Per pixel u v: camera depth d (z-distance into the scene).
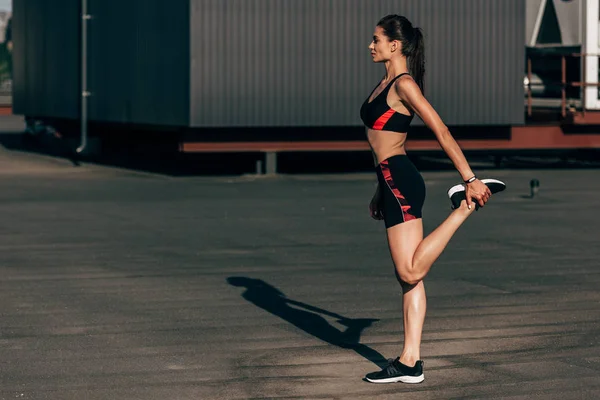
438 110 23.86
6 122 57.03
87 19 28.86
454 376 6.34
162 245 12.45
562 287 9.61
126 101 26.00
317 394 5.95
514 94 24.36
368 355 6.92
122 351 7.02
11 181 21.69
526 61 26.27
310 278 10.09
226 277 10.14
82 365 6.64
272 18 22.77
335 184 21.30
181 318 8.15
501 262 11.17
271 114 22.91
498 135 24.75
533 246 12.45
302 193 19.33
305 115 23.11
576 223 14.82
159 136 28.23
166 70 23.45
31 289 9.43
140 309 8.50
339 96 23.30
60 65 31.89
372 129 6.02
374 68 23.48
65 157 29.45
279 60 22.86
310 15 23.02
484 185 5.80
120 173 23.97
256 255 11.66
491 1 24.08
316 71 23.12
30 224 14.46
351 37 23.31
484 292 9.33
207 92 22.41
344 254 11.76
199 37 22.25
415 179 5.99
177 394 5.95
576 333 7.60
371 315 8.28
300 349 7.09
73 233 13.52
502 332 7.63
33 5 34.59
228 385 6.15
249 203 17.53
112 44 26.91
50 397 5.88
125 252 11.85
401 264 5.96
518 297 9.09
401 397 5.88
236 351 7.03
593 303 8.81
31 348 7.10
